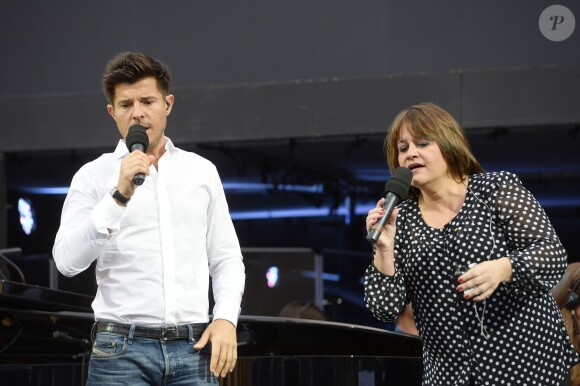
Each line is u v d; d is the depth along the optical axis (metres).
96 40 12.49
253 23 12.12
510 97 11.12
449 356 4.71
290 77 12.01
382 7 11.82
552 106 11.05
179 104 11.85
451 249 4.66
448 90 11.28
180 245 4.68
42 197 14.91
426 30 11.71
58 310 5.76
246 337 6.16
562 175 14.43
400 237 4.82
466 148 4.77
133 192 4.40
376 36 11.81
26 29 12.63
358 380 5.98
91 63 12.48
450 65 11.64
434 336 4.74
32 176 13.76
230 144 12.06
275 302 11.35
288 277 11.38
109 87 4.80
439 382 4.77
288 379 5.97
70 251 4.50
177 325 4.61
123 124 4.78
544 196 15.45
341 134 11.52
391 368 5.99
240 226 17.17
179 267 4.65
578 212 16.23
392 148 4.88
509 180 4.70
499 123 11.13
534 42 11.50
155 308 4.57
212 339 4.62
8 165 13.17
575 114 11.02
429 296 4.72
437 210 4.83
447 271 4.66
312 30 11.98
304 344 6.25
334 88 11.58
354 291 16.64
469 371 4.65
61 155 12.56
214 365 4.59
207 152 12.73
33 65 12.59
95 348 4.58
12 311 5.72
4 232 12.52
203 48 12.20
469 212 4.69
